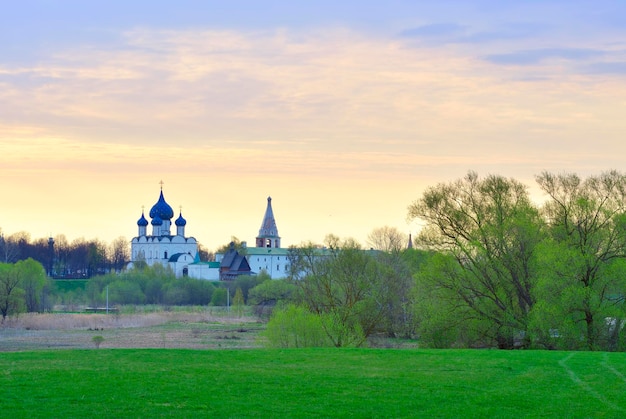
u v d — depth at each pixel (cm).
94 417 3322
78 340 10956
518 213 7631
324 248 13400
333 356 5325
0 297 13850
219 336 11788
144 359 5062
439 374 4556
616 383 4306
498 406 3719
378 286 9125
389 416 3500
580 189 7619
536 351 5791
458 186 7956
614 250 7219
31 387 3900
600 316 6825
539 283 6925
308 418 3416
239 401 3703
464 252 7662
